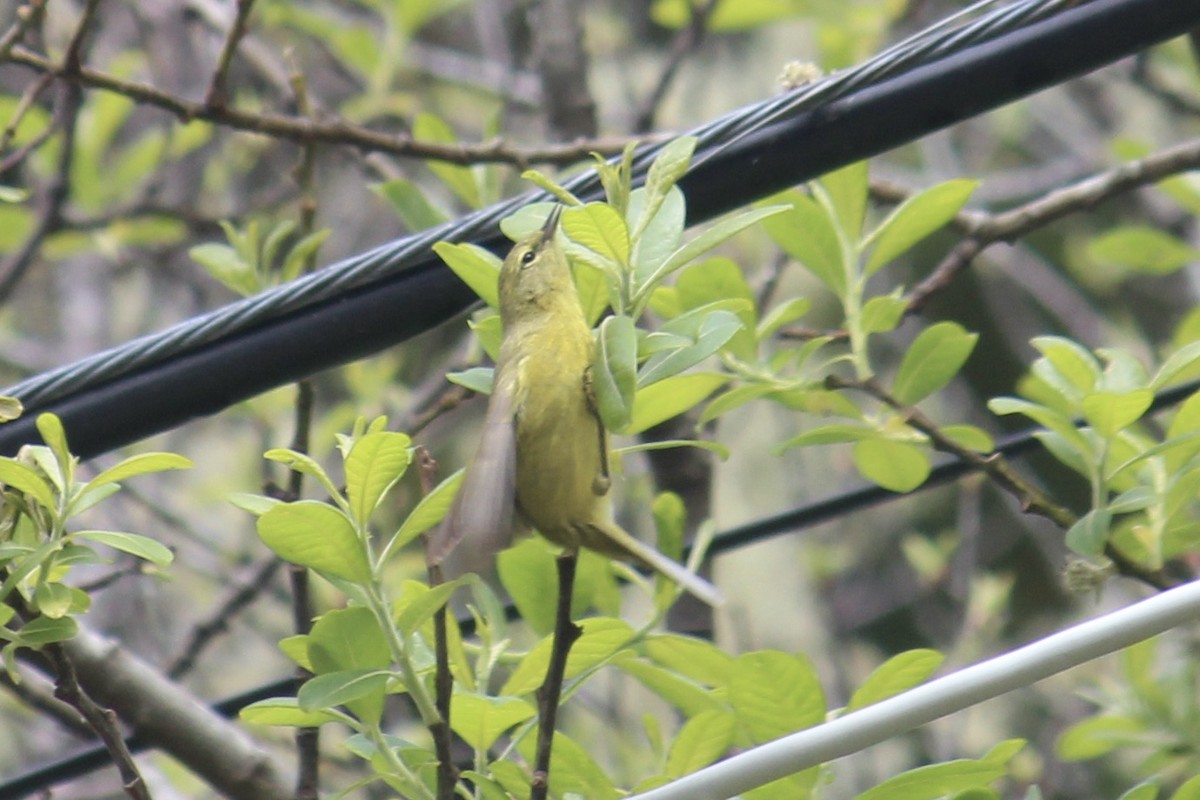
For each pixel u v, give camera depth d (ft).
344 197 61.21
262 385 23.36
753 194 22.76
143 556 18.34
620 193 18.95
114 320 55.72
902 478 25.55
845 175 25.05
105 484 18.54
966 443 24.77
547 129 42.75
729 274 24.26
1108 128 57.62
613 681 42.80
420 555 44.27
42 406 23.38
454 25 66.33
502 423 16.94
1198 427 22.86
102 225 41.52
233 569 46.42
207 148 55.62
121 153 55.16
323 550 18.52
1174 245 35.12
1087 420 22.40
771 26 61.26
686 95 59.36
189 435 56.75
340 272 23.12
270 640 52.21
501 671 41.70
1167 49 44.42
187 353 23.30
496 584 44.83
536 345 19.20
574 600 24.39
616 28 60.23
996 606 44.19
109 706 27.35
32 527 18.71
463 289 23.06
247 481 51.47
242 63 53.57
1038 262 56.08
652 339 18.15
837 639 52.85
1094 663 49.98
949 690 17.57
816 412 25.18
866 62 22.40
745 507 56.34
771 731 21.06
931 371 24.67
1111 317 60.70
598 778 21.12
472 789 23.94
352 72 56.39
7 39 28.04
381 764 20.07
